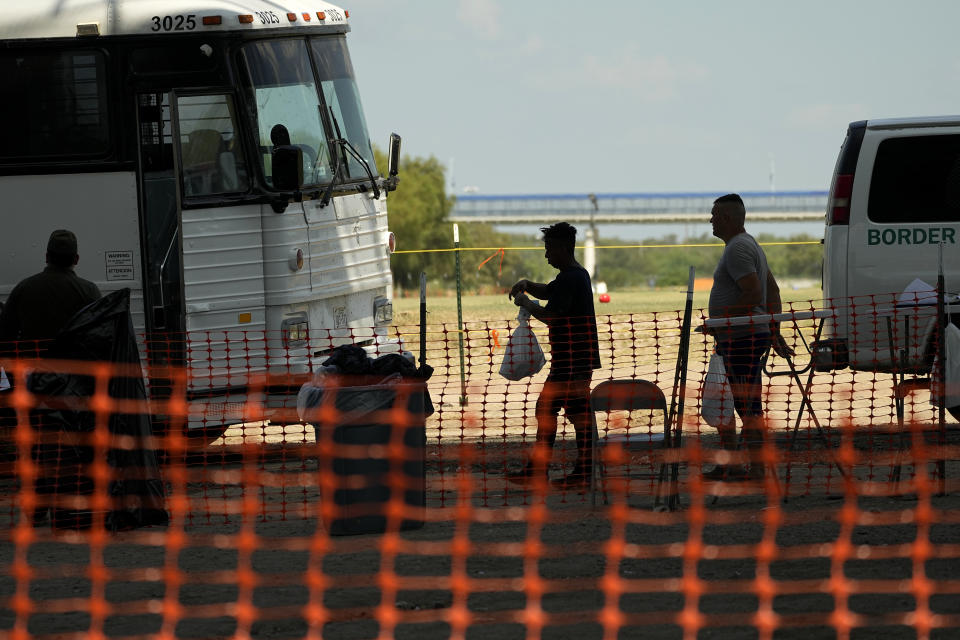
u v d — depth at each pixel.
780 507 30.78
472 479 36.47
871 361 43.12
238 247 39.72
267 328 40.25
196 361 39.09
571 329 34.97
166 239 39.81
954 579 23.61
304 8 43.31
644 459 37.09
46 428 30.75
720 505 31.36
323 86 43.28
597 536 28.22
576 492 33.78
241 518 32.19
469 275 193.88
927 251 43.38
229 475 38.50
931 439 38.59
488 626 21.62
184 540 29.47
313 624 21.88
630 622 21.52
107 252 39.72
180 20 39.25
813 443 39.28
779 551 26.09
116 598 24.36
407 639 20.95
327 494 29.36
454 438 43.19
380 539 28.83
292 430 48.97
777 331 33.22
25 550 29.14
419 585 24.19
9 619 23.03
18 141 39.72
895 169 43.53
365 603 23.34
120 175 39.56
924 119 43.56
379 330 45.78
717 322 31.12
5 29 39.50
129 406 31.05
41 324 33.75
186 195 39.12
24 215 39.81
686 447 37.31
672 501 30.67
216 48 39.53
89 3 39.72
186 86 39.53
